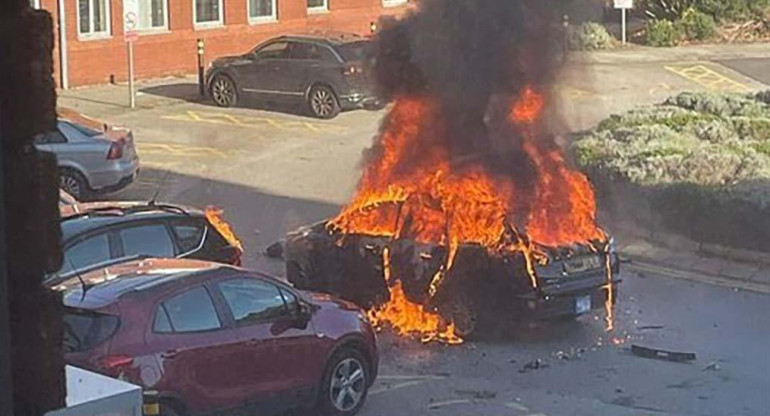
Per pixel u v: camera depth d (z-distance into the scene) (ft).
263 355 41.14
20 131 15.60
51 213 15.87
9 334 14.57
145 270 41.88
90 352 37.11
